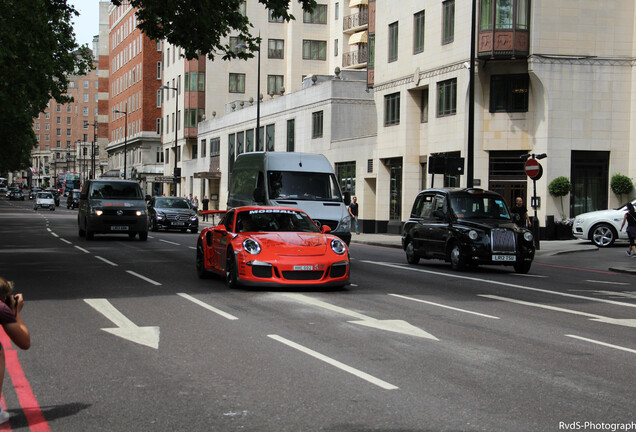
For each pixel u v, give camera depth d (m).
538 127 30.58
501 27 30.45
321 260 12.85
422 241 19.16
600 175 30.73
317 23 75.12
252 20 74.94
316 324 9.61
